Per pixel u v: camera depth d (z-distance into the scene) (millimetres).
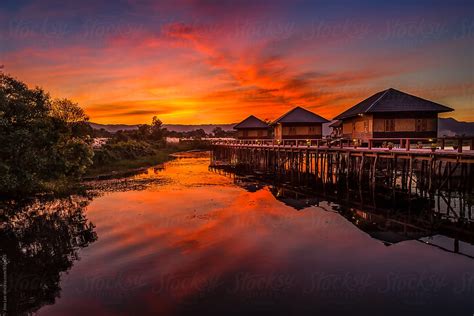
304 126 39094
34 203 18125
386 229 12758
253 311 7074
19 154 15664
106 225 13641
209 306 7293
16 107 16578
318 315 6906
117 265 9547
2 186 15102
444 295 7660
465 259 9703
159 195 20625
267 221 14055
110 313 7102
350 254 10172
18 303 7559
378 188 22109
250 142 46594
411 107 26219
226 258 9945
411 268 9125
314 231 12555
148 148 56438
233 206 17203
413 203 17609
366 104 28891
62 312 7195
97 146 42000
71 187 22953
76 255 10414
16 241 11953
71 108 24516
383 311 7043
